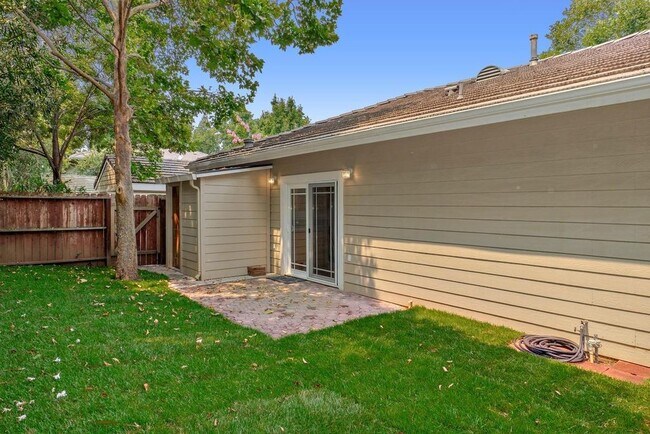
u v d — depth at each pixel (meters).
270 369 3.72
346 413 2.94
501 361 3.96
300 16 8.60
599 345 4.03
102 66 11.75
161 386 3.33
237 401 3.11
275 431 2.71
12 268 8.34
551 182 4.62
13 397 3.10
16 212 8.82
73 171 30.33
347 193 7.38
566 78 4.39
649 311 3.91
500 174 5.11
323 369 3.73
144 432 2.67
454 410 2.99
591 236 4.31
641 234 3.95
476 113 4.34
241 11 6.88
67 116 13.79
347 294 7.20
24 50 8.42
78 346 4.12
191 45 8.22
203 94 11.85
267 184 9.48
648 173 3.89
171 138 13.60
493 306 5.23
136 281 7.86
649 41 5.96
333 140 6.06
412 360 3.96
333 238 7.75
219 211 8.77
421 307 6.07
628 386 3.46
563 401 3.18
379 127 5.39
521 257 4.92
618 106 4.06
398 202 6.45
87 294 6.34
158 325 4.96
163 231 10.92
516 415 2.95
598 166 4.23
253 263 9.27
